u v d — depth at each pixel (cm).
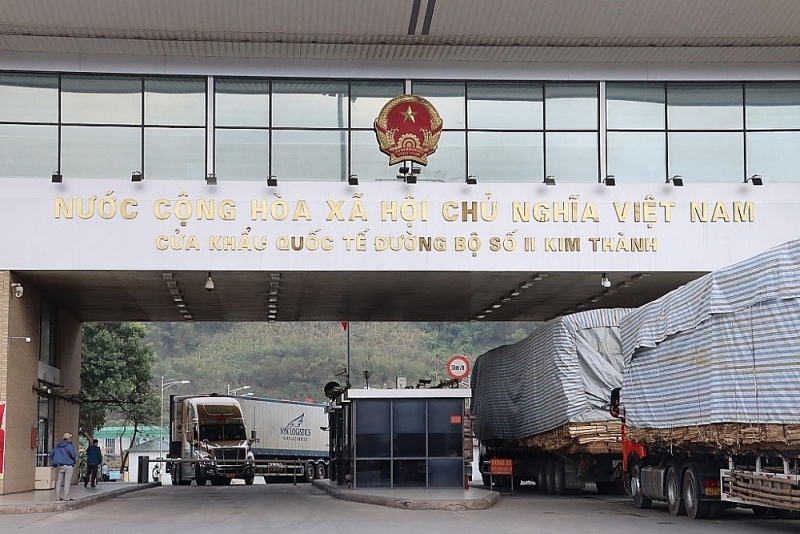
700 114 3131
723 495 1991
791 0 2753
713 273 1873
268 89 3050
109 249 2859
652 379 2212
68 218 2859
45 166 2956
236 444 4969
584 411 2717
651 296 3566
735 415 1777
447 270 2942
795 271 1602
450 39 2950
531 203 2977
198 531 1916
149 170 2986
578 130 3098
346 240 2922
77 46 2956
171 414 5406
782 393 1620
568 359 2753
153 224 2878
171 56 3019
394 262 2925
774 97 3145
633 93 3133
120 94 3006
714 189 3011
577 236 2975
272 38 2931
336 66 3064
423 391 3178
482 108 3091
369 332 17138
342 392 3522
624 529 1862
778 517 2128
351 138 3048
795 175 3111
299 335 17712
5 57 2969
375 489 3111
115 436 11881
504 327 16500
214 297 3588
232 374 16362
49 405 3678
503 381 3516
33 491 3181
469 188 2967
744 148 3123
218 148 3014
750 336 1733
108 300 3631
